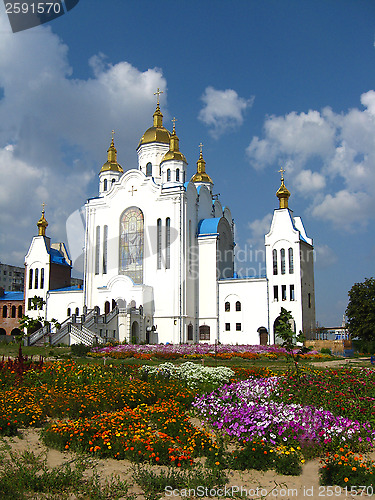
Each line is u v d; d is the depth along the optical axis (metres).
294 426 12.55
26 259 76.38
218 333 64.31
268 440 12.45
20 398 16.06
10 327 77.38
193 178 83.38
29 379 19.58
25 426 14.59
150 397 17.83
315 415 13.38
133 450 11.35
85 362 38.25
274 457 11.15
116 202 68.94
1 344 54.75
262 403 14.74
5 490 8.92
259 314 62.53
